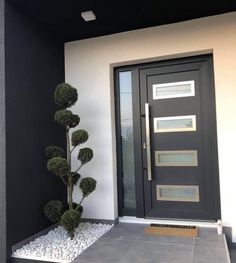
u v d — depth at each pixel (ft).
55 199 11.42
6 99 9.18
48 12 10.03
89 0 9.24
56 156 10.39
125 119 12.25
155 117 11.71
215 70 10.30
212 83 10.93
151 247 9.04
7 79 9.25
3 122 9.10
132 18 10.52
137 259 8.22
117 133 12.25
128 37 11.55
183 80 11.36
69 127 10.36
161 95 11.66
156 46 11.11
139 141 11.92
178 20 10.75
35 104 10.54
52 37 11.73
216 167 10.82
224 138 10.14
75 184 10.91
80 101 12.17
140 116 11.92
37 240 10.00
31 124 10.28
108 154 11.74
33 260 8.74
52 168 9.41
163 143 11.61
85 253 8.73
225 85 10.18
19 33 9.86
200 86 11.14
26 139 10.00
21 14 9.98
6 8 9.31
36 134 10.52
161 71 11.63
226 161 10.11
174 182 11.43
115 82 12.30
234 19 10.16
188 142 11.28
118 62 11.69
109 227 11.11
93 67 12.05
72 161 12.16
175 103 11.47
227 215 10.05
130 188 12.12
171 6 9.70
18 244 9.37
